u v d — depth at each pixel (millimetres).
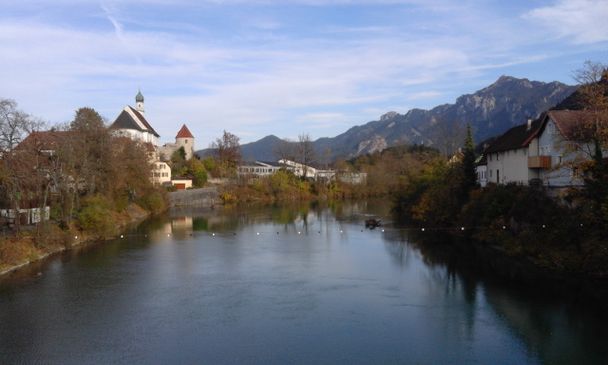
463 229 67500
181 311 35281
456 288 40250
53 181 66812
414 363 26391
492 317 33031
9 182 54469
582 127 47875
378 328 31500
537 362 26234
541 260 46938
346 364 26328
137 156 103312
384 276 45188
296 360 26891
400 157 171875
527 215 53406
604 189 40500
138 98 189625
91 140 80750
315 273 46812
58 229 62750
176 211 116625
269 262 52344
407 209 98938
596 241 42125
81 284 42781
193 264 51344
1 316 34156
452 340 29312
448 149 161625
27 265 50438
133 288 41438
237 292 40219
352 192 170375
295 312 34906
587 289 38906
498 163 79312
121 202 90562
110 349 28500
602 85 44500
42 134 62312
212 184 160875
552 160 61094
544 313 33500
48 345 29078
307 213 110500
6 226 60031
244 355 27594
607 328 30594
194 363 26625
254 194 154875
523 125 76812
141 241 67438
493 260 50688
